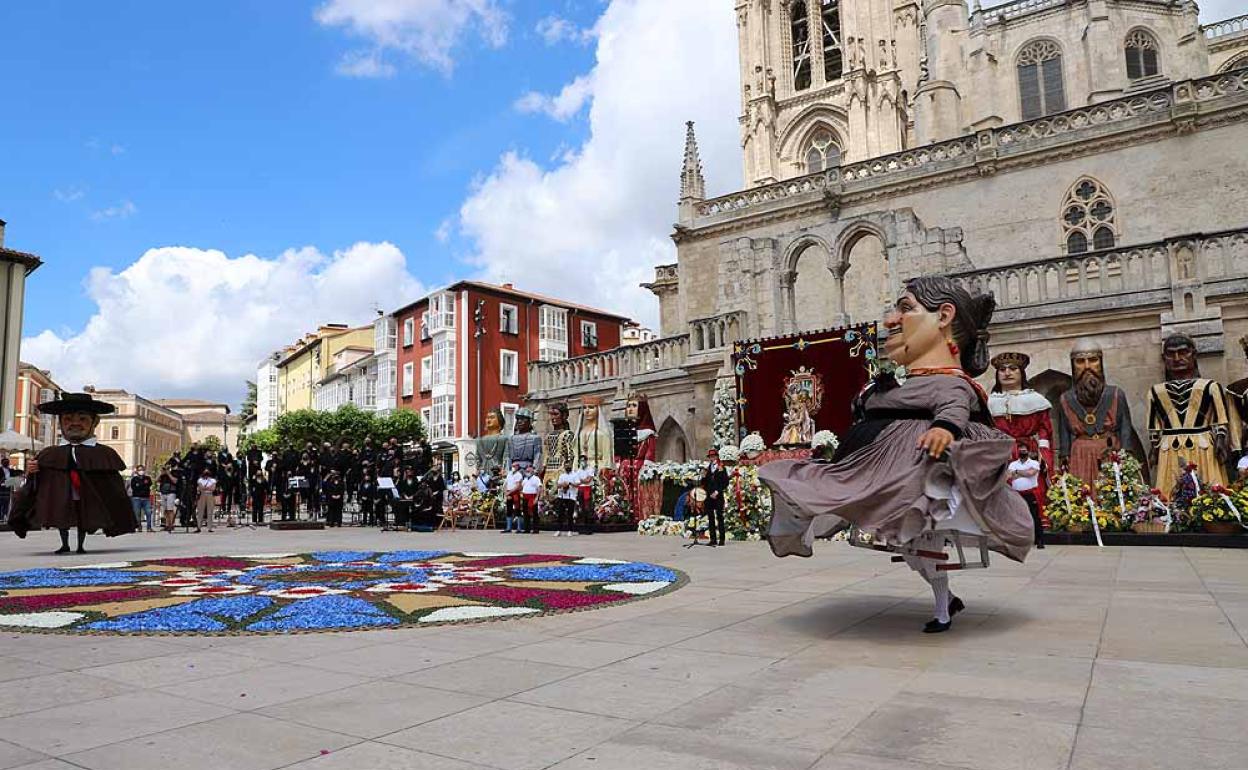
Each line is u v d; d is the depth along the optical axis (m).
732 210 32.84
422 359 59.84
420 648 5.91
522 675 5.03
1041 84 42.94
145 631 6.55
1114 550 13.62
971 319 6.84
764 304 25.52
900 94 53.41
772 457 18.64
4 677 5.08
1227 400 15.30
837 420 20.36
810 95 56.28
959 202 27.97
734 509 17.80
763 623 6.80
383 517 24.91
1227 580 9.09
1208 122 24.06
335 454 27.23
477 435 54.53
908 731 3.78
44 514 14.86
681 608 7.69
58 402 15.42
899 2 54.06
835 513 6.04
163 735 3.84
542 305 60.75
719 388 23.75
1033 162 26.70
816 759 3.41
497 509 23.66
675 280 40.19
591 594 8.57
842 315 24.22
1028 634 6.07
